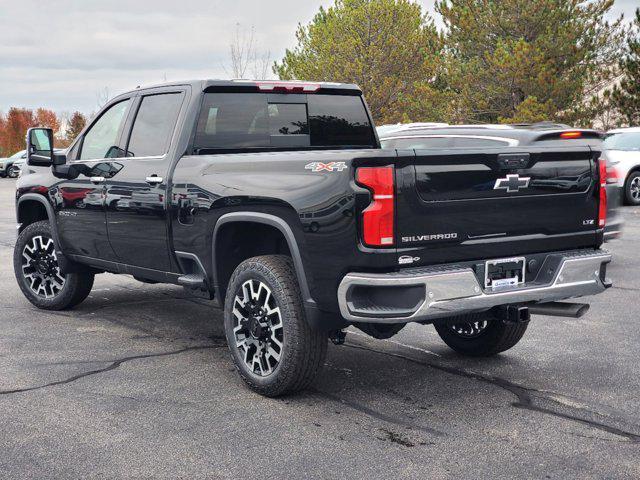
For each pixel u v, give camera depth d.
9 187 30.17
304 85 5.94
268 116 5.78
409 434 4.18
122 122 6.20
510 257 4.61
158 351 5.82
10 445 3.96
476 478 3.63
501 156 4.46
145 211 5.72
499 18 27.84
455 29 29.09
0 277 8.98
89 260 6.54
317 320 4.45
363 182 4.14
